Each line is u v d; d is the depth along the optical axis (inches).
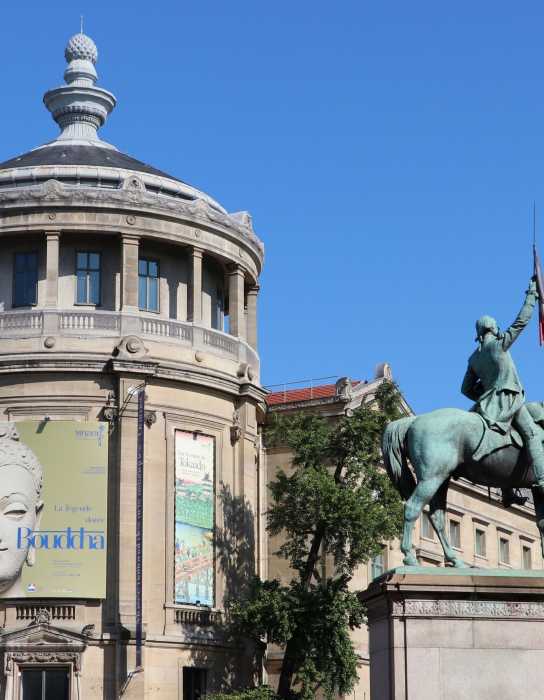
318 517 2233.0
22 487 2361.0
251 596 2324.1
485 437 978.1
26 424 2390.5
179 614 2399.1
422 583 916.6
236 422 2576.3
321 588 2230.6
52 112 2864.2
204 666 2407.7
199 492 2476.6
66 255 2519.7
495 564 3627.0
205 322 2655.0
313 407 2891.2
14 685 2298.2
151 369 2421.3
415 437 979.3
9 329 2440.9
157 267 2573.8
